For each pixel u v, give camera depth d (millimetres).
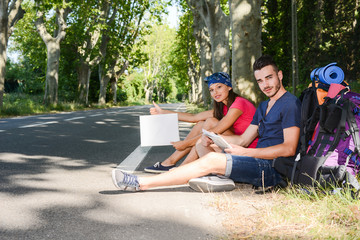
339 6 18641
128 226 2262
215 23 14984
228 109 3516
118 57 36219
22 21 31984
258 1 7676
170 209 2623
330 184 2482
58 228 2213
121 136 8086
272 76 2939
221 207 2639
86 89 30250
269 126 3012
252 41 7633
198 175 2957
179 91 133125
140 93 76812
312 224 2160
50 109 21781
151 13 29172
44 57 33156
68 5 21734
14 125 10227
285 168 2824
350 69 17922
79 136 7844
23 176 3727
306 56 18734
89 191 3146
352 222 2143
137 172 4070
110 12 30000
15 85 43625
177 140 3680
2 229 2178
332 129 2559
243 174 2900
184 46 42594
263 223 2225
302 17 18984
